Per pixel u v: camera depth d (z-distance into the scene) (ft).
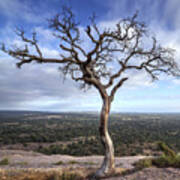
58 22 23.52
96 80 24.34
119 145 158.81
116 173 22.97
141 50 26.08
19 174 24.58
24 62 23.41
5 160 41.37
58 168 29.45
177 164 24.08
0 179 22.02
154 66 26.76
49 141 178.81
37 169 28.43
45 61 23.86
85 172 25.23
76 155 122.21
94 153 127.03
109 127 359.05
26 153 65.26
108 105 24.00
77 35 24.29
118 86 24.98
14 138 186.70
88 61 24.09
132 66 26.48
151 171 21.89
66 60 24.20
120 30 25.41
